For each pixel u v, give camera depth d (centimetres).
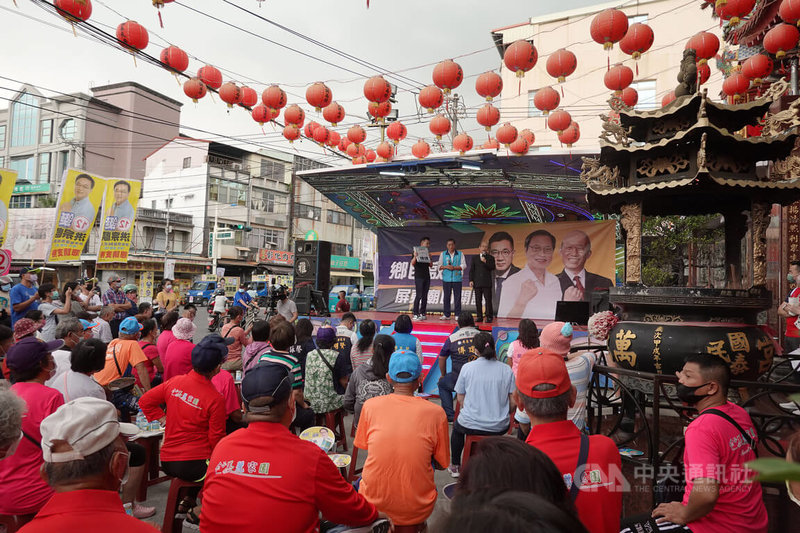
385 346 450
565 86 2072
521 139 860
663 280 1366
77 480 152
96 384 366
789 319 797
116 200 1529
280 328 443
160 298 1222
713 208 435
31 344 308
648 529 238
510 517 73
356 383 475
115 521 149
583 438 200
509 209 1303
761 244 360
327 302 1230
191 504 351
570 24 2066
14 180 1027
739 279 418
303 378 560
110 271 3114
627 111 389
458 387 448
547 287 1291
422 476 265
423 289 1145
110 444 159
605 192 397
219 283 2953
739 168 365
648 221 1292
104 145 3753
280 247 4066
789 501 278
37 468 279
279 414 210
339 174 1077
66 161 3653
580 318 980
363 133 919
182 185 3666
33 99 3719
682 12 1914
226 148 3812
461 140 898
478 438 432
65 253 1384
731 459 218
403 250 1466
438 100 741
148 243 3353
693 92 368
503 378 432
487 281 1073
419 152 953
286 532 192
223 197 3681
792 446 183
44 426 156
